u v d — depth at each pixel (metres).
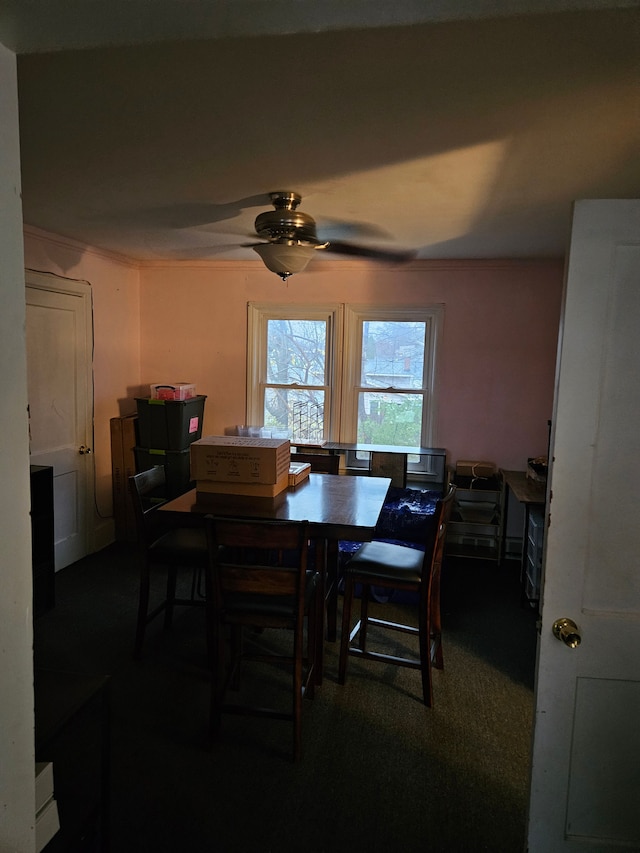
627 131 1.83
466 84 1.53
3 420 0.83
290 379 4.65
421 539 3.88
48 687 1.43
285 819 1.80
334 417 4.54
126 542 4.48
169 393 4.23
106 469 4.38
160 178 2.39
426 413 4.45
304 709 2.40
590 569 1.36
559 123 1.78
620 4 0.75
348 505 2.55
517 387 4.27
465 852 1.69
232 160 2.17
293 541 2.00
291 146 2.02
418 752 2.13
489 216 2.94
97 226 3.33
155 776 1.98
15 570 0.86
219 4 0.75
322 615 2.57
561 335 1.32
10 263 0.83
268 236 2.82
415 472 4.48
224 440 2.87
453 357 4.32
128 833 1.74
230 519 2.03
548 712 1.41
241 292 4.58
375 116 1.75
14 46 0.83
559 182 2.38
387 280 4.36
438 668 2.73
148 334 4.76
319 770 2.03
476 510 4.24
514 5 0.76
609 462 1.32
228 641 2.96
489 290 4.22
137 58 1.40
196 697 2.47
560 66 1.42
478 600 3.58
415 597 3.52
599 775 1.42
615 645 1.37
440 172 2.27
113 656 2.79
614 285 1.28
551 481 1.35
